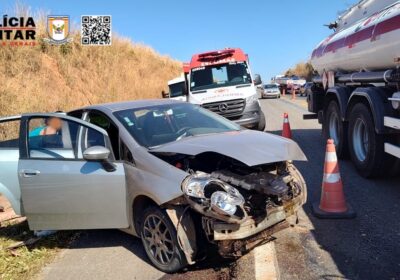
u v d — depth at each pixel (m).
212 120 5.33
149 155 4.23
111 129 4.84
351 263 3.91
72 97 16.78
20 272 4.40
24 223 5.89
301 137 11.46
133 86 23.28
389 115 6.05
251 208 3.87
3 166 5.19
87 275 4.21
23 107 12.48
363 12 8.20
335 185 5.12
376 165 6.39
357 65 7.68
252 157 3.82
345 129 7.92
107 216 4.51
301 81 40.53
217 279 3.82
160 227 4.07
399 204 5.41
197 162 4.30
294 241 4.45
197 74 12.47
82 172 4.52
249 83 12.05
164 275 4.02
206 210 3.61
